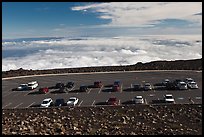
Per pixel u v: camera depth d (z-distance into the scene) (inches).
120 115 1323.8
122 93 2176.4
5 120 1240.2
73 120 1242.6
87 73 3312.0
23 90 2464.3
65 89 2300.7
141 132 1039.0
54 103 1886.1
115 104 1804.9
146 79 2787.9
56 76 3184.1
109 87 2442.2
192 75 2952.8
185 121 1204.5
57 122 1200.8
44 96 2187.5
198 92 2103.8
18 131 1031.0
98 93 2210.9
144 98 1975.9
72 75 3206.2
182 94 2050.9
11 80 3014.3
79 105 1833.2
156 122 1197.1
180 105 1454.2
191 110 1360.7
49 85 2669.8
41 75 3265.3
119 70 3464.6
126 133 1021.8
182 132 1035.3
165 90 2222.0
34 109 1520.7
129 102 1872.5
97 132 1033.5
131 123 1184.8
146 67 3595.0
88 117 1301.7
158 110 1389.0
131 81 2699.3
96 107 1497.3
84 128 1102.4
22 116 1334.9
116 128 1091.9
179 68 3496.6
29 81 2935.5
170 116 1285.7
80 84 2632.9
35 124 1154.0
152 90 2240.4
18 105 1902.1
